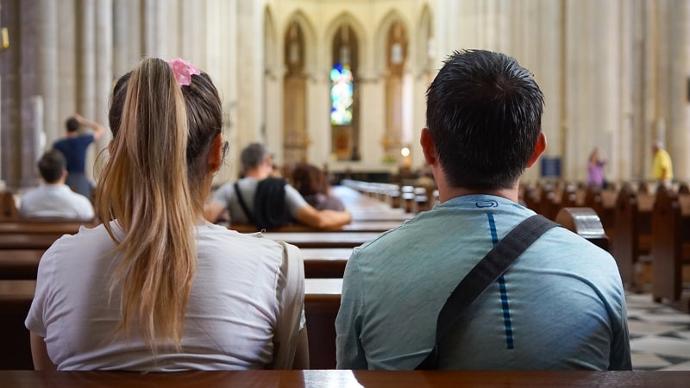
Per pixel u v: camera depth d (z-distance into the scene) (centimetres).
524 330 173
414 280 180
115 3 1486
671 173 1514
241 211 562
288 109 4088
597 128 1698
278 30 3822
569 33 1814
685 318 721
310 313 285
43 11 1159
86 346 180
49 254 189
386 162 4003
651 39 1566
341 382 150
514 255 178
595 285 177
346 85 4144
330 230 529
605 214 963
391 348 181
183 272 177
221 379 152
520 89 190
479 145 188
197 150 199
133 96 183
